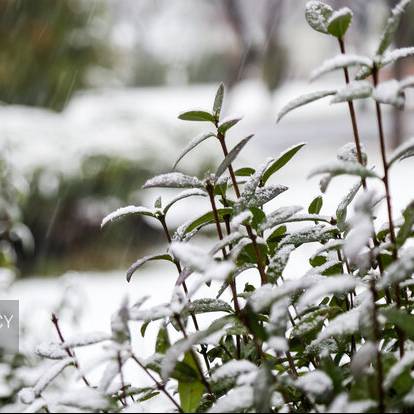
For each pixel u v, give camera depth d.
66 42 20.84
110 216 2.19
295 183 20.83
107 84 22.34
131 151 14.95
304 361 2.15
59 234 15.03
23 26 20.36
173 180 2.03
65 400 1.74
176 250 1.58
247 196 2.00
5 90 20.70
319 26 2.00
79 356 6.46
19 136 14.23
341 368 1.98
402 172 20.72
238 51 30.97
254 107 36.12
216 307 2.02
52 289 12.49
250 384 1.68
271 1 28.11
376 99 1.59
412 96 28.69
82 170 14.41
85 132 15.29
